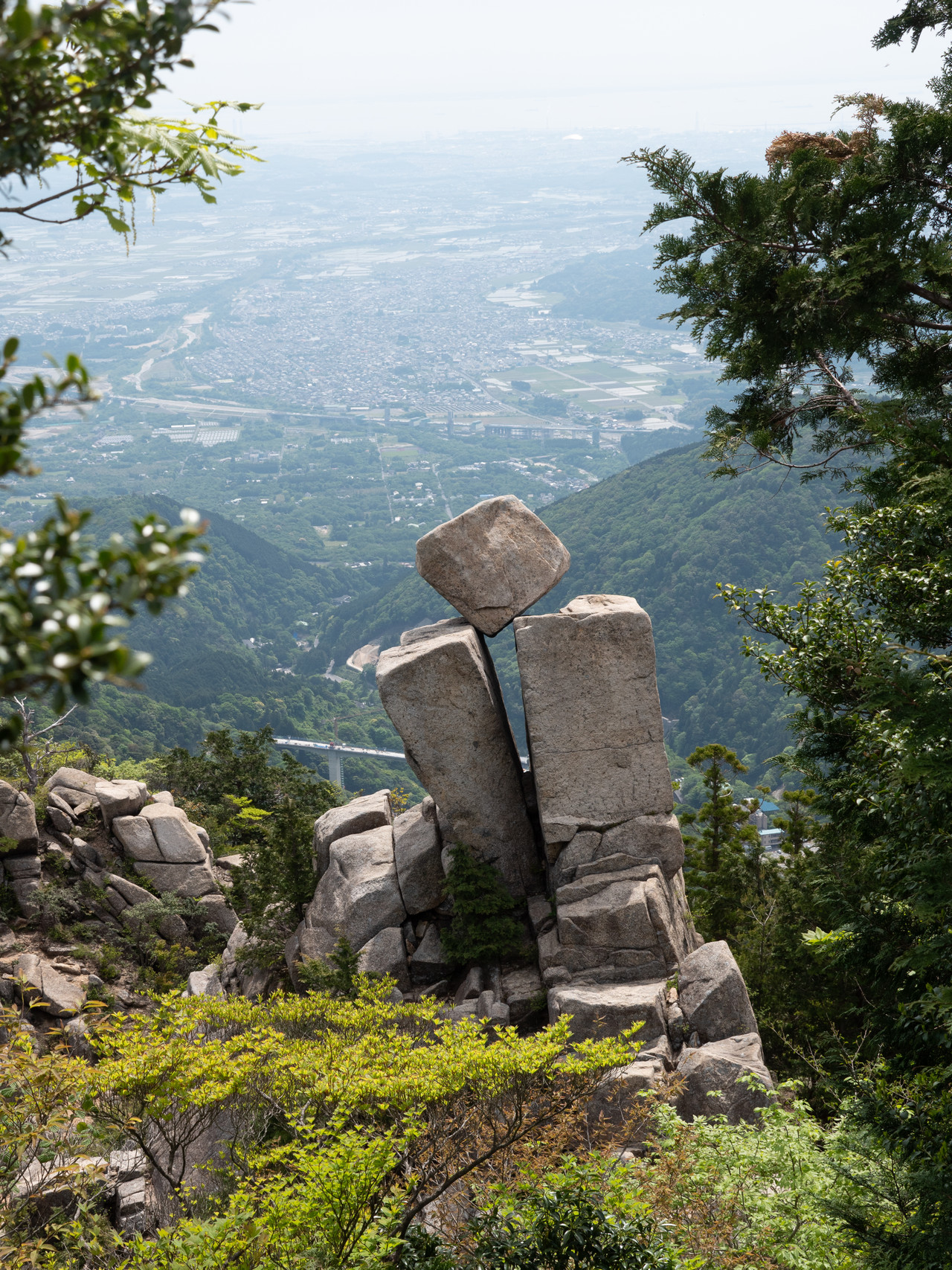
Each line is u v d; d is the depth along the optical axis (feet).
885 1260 20.52
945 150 30.68
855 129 35.76
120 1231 27.22
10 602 5.72
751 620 33.63
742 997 36.04
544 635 42.75
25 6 6.40
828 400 39.45
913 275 30.27
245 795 100.89
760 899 61.82
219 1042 27.20
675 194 31.68
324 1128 21.70
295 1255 18.45
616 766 42.75
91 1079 23.65
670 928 39.93
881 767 25.57
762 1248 21.79
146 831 65.10
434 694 44.45
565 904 40.73
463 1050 24.30
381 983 36.83
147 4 7.54
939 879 21.12
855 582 31.83
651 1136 27.45
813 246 31.76
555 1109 24.57
